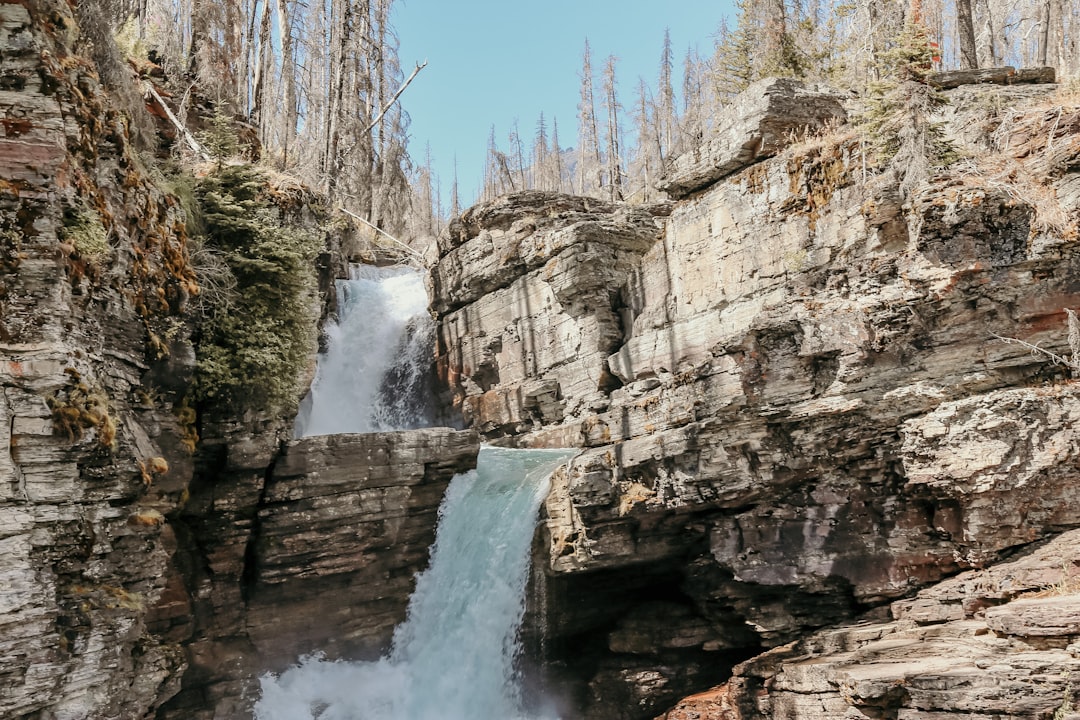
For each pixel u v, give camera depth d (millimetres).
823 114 23469
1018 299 16438
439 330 36719
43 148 12547
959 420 16531
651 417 22156
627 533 20234
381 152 54219
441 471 22828
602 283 28266
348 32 42062
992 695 13094
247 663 19562
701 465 19000
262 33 38219
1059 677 12656
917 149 17844
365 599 21359
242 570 19688
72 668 12305
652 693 19953
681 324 25062
